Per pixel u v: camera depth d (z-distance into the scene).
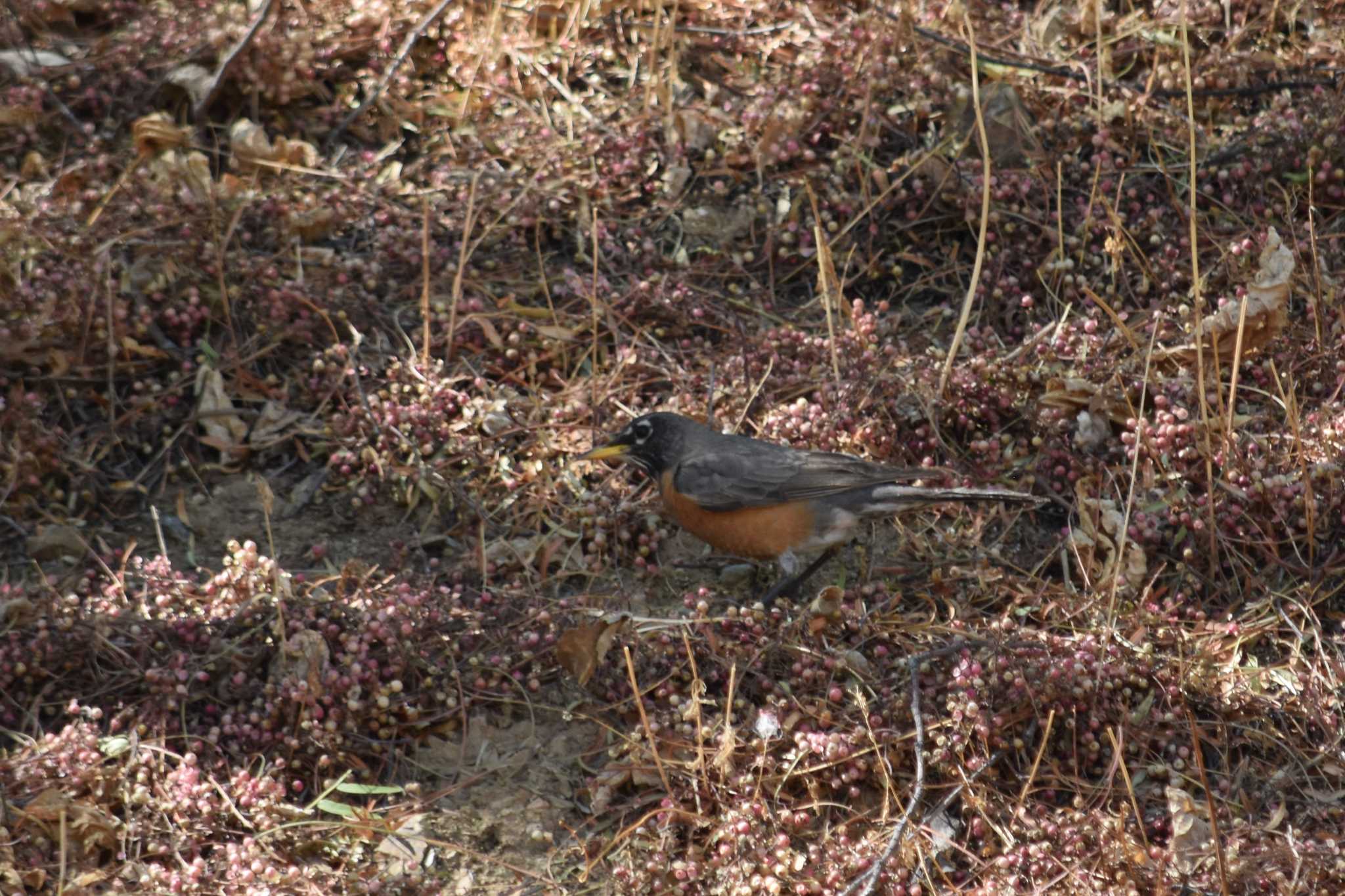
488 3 14.09
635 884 8.05
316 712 8.74
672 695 8.91
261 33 13.18
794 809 8.45
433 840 8.37
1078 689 8.62
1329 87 12.76
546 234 12.80
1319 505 9.92
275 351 11.66
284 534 10.61
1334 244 11.99
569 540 10.61
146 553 10.35
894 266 12.40
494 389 11.43
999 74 13.33
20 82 12.92
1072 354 11.13
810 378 11.35
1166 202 12.48
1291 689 9.09
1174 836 7.94
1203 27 13.73
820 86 13.23
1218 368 10.64
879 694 8.96
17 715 8.98
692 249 12.63
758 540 10.12
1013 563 10.28
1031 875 7.94
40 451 10.53
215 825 8.27
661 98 13.35
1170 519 10.02
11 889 7.76
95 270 11.16
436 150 13.34
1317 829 8.30
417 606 9.23
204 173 12.38
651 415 10.50
